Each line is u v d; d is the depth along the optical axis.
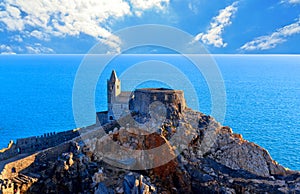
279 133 190.88
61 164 91.62
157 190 91.75
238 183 95.00
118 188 89.50
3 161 93.19
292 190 92.38
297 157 151.00
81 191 91.38
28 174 89.94
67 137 113.81
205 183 94.44
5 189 81.56
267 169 100.69
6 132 191.38
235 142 106.69
